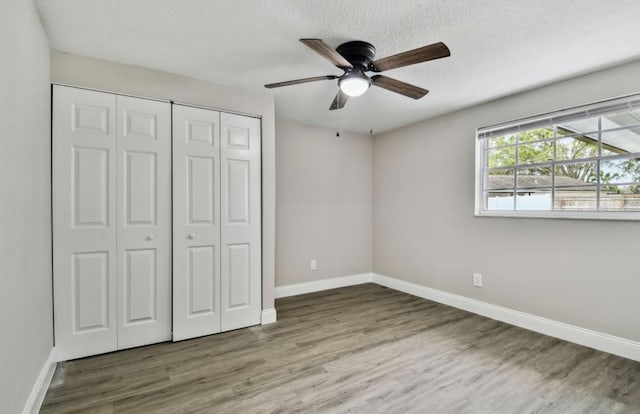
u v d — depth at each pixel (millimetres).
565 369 2068
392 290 4145
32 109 1663
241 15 1718
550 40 1948
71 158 2125
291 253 3938
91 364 2104
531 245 2768
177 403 1710
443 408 1678
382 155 4426
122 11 1681
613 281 2285
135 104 2340
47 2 1608
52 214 2059
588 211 2477
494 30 1847
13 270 1352
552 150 2705
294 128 3936
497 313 3008
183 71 2441
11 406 1313
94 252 2203
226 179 2707
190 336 2543
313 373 2025
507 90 2777
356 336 2619
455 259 3430
